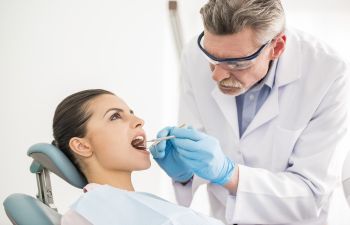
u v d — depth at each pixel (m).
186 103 1.83
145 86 2.49
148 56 2.47
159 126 2.55
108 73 2.38
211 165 1.40
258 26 1.27
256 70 1.39
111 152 1.39
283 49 1.48
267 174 1.50
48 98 2.23
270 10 1.30
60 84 2.25
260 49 1.33
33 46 2.19
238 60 1.31
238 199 1.47
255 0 1.28
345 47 2.64
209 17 1.30
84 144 1.41
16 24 2.16
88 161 1.42
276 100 1.59
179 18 2.49
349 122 1.54
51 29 2.22
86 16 2.29
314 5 2.61
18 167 2.19
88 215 1.13
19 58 2.17
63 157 1.35
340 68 1.52
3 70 2.15
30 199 1.27
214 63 1.35
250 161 1.66
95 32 2.32
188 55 1.79
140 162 1.42
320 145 1.52
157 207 1.19
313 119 1.56
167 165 1.62
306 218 1.54
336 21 2.62
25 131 2.20
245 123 1.69
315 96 1.53
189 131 1.46
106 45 2.35
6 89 2.16
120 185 1.42
